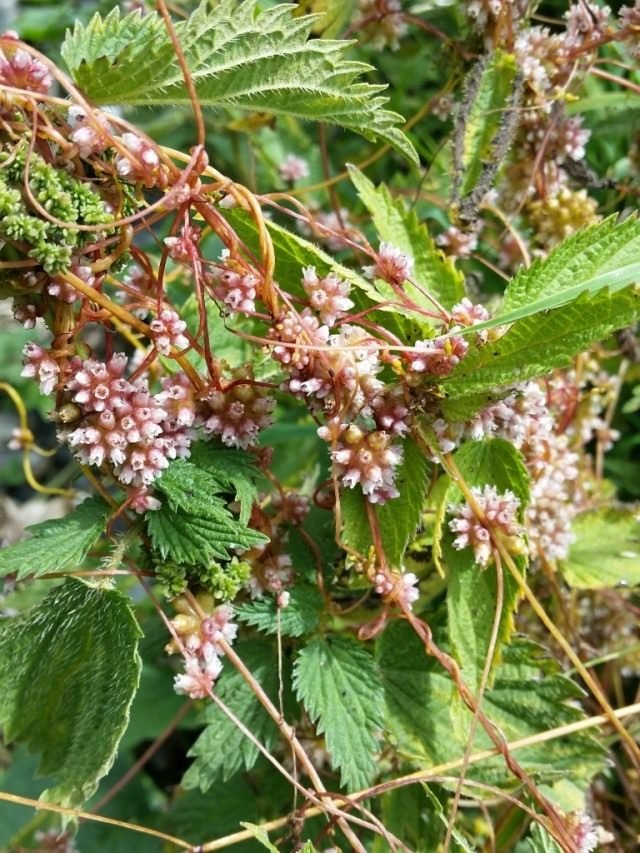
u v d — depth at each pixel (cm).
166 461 13
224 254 14
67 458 33
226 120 22
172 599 14
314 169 24
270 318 14
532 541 17
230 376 15
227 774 15
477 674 15
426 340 14
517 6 18
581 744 16
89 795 13
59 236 12
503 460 15
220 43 13
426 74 24
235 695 15
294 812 15
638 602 20
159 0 12
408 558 17
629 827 19
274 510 16
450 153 19
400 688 16
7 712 14
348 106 14
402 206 16
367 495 14
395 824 15
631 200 21
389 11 19
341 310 14
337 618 16
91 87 13
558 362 13
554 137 19
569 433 20
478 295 20
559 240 19
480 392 13
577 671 18
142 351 17
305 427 19
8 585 15
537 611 16
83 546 13
